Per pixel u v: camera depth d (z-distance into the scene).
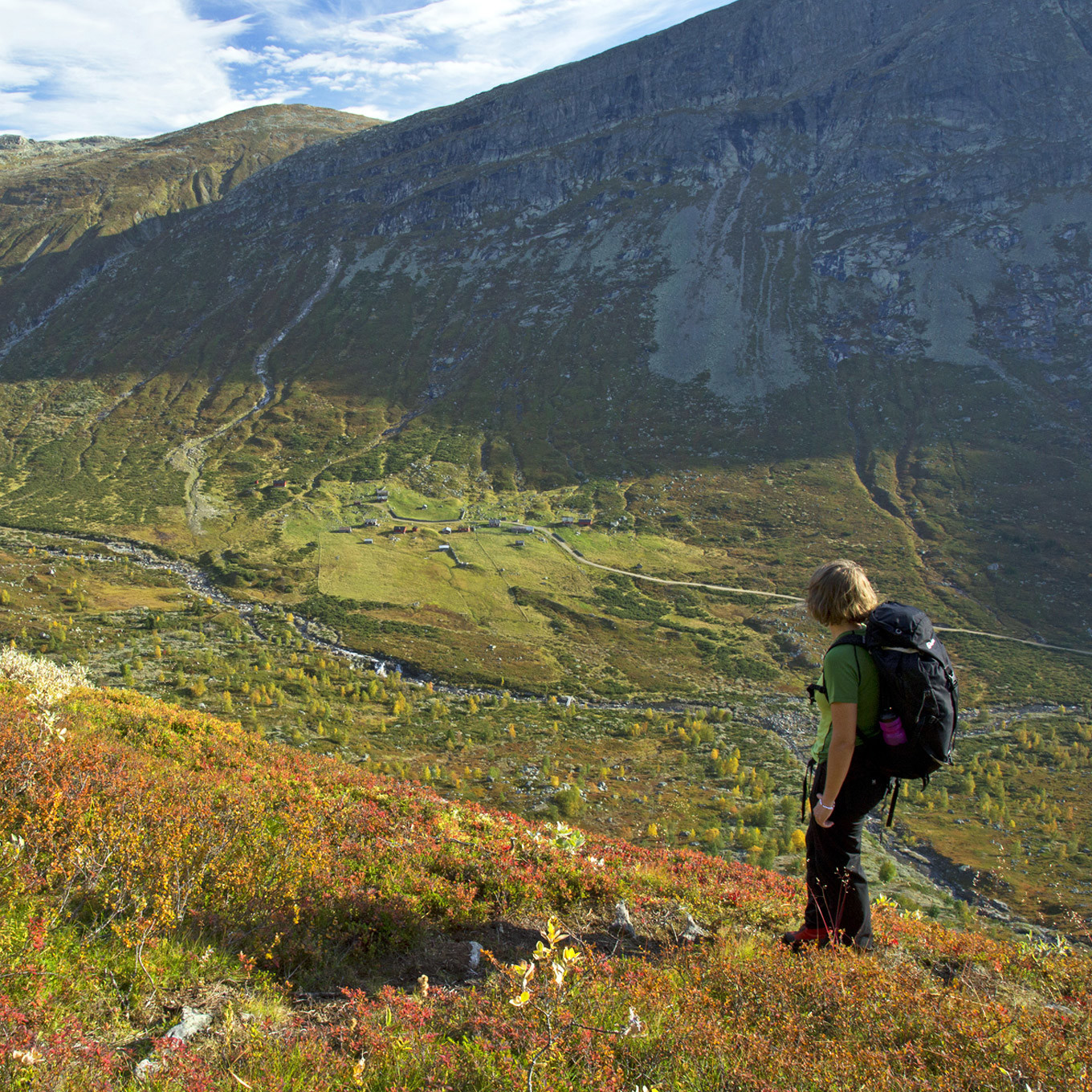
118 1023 4.76
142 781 8.54
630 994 5.02
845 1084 3.91
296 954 5.99
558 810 87.88
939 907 74.75
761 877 10.05
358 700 120.00
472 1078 4.13
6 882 5.79
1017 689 144.88
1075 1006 5.17
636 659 151.25
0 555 172.88
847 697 5.46
